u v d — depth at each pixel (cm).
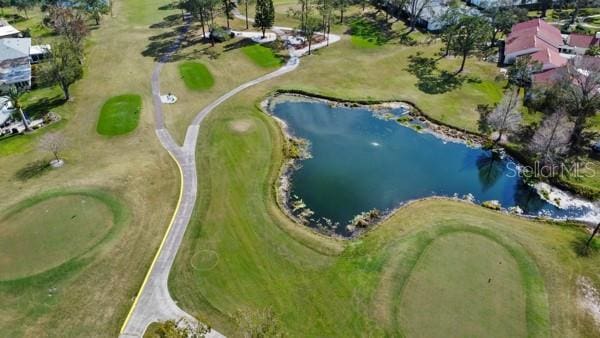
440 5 11694
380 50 10075
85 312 4262
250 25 11581
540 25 10106
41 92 8294
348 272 4694
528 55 8600
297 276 4653
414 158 6725
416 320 4175
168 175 6156
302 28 10956
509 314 4222
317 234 5250
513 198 5912
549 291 4447
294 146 6881
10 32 10912
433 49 10138
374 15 12175
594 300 4353
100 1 12144
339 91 8394
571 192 5925
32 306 4306
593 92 6788
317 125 7475
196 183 6016
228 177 6134
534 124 7181
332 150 6856
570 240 5066
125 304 4347
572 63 7381
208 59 9594
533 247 4950
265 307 4306
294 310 4291
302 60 9594
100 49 10138
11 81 8319
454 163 6612
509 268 4697
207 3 10138
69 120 7406
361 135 7250
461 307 4291
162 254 4909
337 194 5959
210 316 4231
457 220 5378
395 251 4922
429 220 5388
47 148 6331
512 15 10888
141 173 6162
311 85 8581
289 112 7819
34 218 5331
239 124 7319
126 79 8781
